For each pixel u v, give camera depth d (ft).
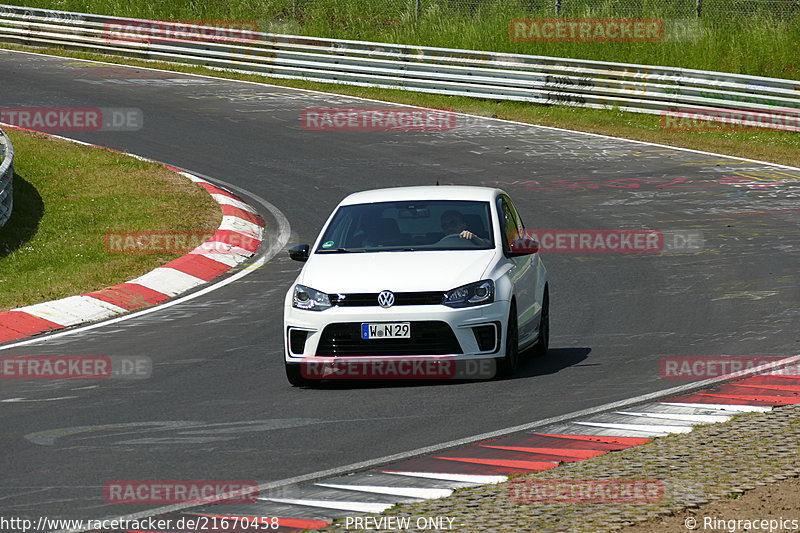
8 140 236.22
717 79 311.68
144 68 403.75
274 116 324.60
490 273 107.34
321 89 372.99
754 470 71.67
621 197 227.81
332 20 430.61
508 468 74.74
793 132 304.30
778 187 236.22
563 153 277.44
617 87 330.34
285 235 205.05
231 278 175.52
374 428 88.74
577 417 89.66
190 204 223.71
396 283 104.94
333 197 233.35
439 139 294.87
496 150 281.13
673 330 128.47
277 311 150.00
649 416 88.74
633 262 173.06
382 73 369.30
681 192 231.91
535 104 345.72
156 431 90.02
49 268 183.62
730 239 187.73
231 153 277.44
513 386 103.24
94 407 100.48
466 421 89.97
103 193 232.94
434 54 362.12
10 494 72.90
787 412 87.81
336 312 104.17
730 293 148.66
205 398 102.73
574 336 129.18
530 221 207.00
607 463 74.74
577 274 166.61
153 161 262.06
